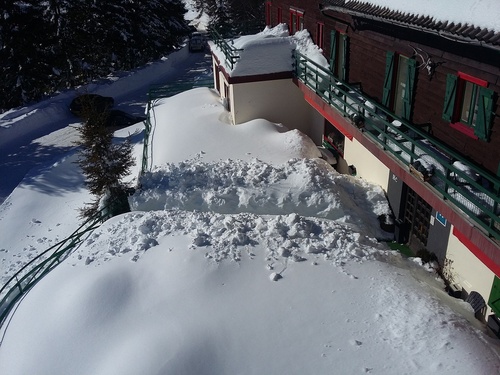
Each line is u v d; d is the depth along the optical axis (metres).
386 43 12.72
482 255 8.59
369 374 7.66
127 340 8.81
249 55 18.84
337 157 18.02
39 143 25.50
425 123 11.41
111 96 33.91
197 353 8.23
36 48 30.88
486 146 9.21
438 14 8.63
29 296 10.88
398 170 11.14
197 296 9.55
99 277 10.38
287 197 14.14
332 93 15.02
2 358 9.40
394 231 13.69
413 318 8.66
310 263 10.42
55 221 18.00
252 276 10.03
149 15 40.28
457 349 7.93
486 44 7.31
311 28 18.91
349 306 9.08
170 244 11.41
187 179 15.25
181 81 35.41
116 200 15.71
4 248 16.72
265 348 8.29
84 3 33.75
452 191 9.43
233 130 18.70
